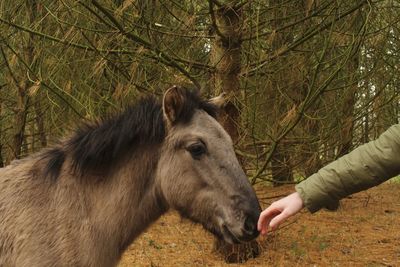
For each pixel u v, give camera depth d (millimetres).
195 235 6941
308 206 2176
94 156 3135
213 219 2988
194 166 2996
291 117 4730
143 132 3143
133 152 3172
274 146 5266
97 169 3152
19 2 6184
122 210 3145
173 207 3111
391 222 7785
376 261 5906
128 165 3170
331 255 6102
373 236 6949
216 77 5656
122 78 5492
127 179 3158
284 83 5605
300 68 5543
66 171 3158
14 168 3305
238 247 5777
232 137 5688
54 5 5543
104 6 5156
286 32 5809
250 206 2883
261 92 5371
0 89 8750
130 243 3246
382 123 7848
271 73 5422
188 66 5605
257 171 5613
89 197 3121
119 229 3148
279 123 5035
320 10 5277
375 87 6398
